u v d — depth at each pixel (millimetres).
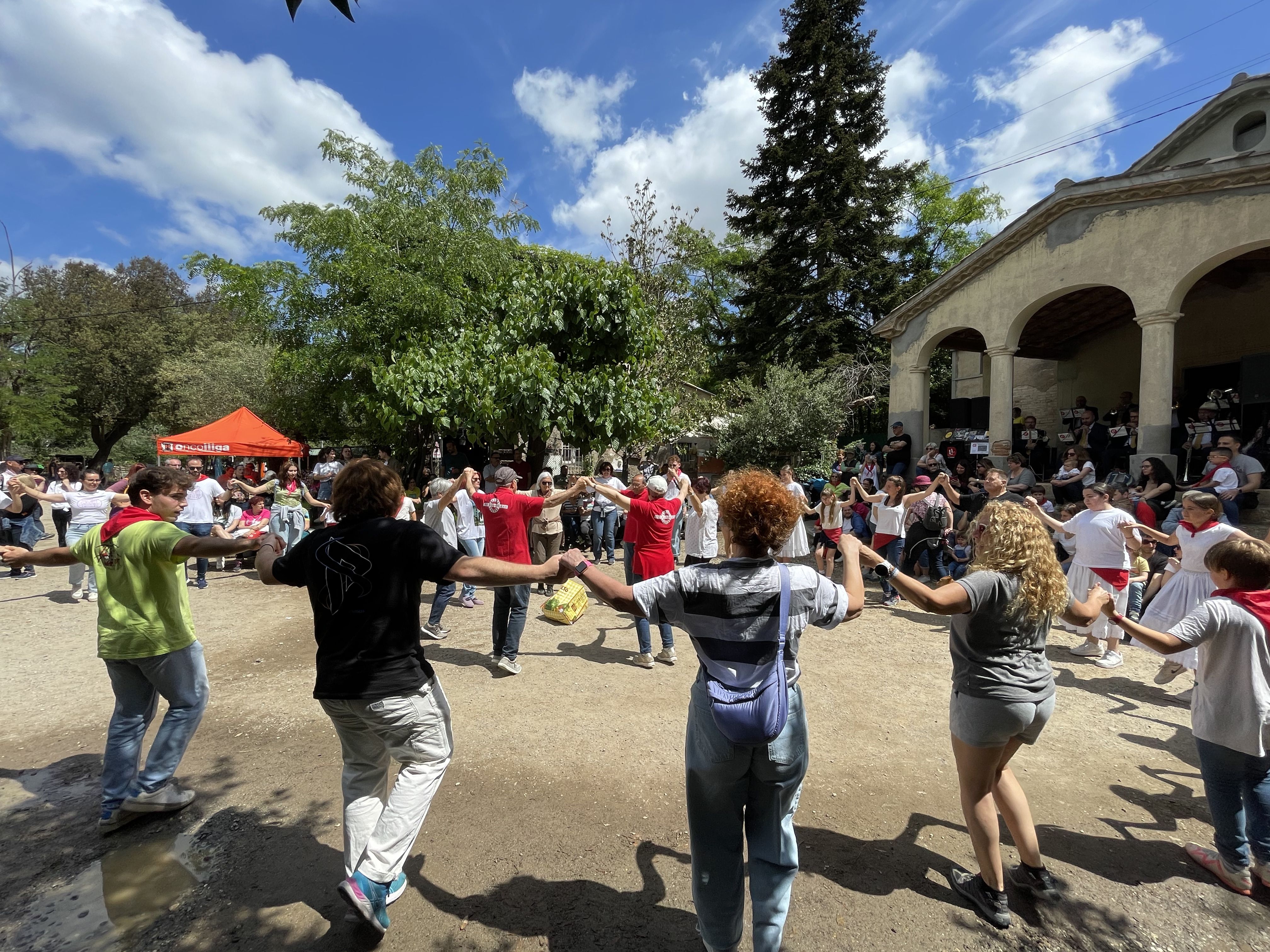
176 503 3141
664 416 13266
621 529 11219
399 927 2441
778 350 23344
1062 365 16781
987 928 2467
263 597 8086
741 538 2111
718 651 2018
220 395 25781
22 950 2307
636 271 17797
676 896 2635
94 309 34406
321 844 2953
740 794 2121
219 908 2533
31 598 8008
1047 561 2396
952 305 12375
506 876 2742
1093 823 3186
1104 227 10055
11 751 3900
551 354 11766
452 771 3646
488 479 12133
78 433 34125
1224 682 2635
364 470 2451
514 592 5137
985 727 2389
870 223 23438
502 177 15883
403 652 2338
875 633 6555
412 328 13602
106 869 2766
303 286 14602
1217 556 2779
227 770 3631
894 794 3447
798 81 24438
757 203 24875
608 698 4719
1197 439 10547
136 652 2965
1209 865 2799
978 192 26859
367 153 15398
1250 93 11664
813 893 2652
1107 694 4938
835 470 14164
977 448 11797
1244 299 13391
